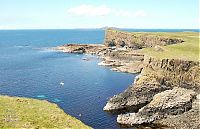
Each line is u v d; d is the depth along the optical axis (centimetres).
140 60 14688
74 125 3328
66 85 10312
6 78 11806
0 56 19938
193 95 6900
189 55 9019
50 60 17500
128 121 6300
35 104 4106
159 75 8325
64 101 8119
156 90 7675
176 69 8194
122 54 15712
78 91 9356
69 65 15375
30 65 15550
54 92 9225
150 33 19038
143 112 6419
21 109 3638
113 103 7356
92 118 6650
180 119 6197
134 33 19488
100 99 8338
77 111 7175
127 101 7438
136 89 7594
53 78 11706
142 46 17812
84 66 15000
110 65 15050
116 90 9531
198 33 18250
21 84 10556
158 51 10288
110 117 6719
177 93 6769
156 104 6531
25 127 2973
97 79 11444
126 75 12356
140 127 6056
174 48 10400
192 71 7962
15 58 18750
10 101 4062
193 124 5950
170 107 6544
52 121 3328
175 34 17688
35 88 9844
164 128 5966
